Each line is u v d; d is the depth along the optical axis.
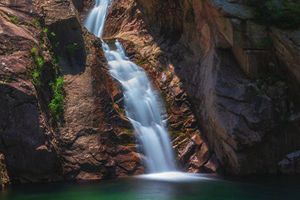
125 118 19.09
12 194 14.92
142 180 16.98
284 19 18.45
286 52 18.09
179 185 16.09
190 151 18.83
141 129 19.16
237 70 18.81
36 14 20.20
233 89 18.22
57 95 18.50
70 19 20.58
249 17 18.66
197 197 14.34
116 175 17.75
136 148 18.50
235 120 17.61
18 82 17.00
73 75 19.70
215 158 18.56
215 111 18.11
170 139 19.31
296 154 17.75
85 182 16.78
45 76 18.58
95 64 20.31
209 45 20.03
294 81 18.22
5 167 16.27
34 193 15.03
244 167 17.56
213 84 18.45
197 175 17.84
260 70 18.61
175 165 18.69
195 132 19.50
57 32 20.36
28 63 17.91
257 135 17.53
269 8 18.55
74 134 17.94
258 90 18.16
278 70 18.64
